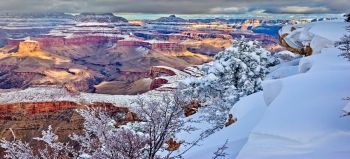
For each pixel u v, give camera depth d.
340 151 6.49
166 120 6.41
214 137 10.87
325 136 7.20
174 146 8.66
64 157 5.96
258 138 7.58
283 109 8.77
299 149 6.85
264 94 11.43
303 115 8.31
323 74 11.00
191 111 15.73
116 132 6.11
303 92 9.74
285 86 10.43
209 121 14.50
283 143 7.18
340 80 10.31
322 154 6.45
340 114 8.05
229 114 13.12
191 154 9.52
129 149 6.00
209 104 15.89
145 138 6.28
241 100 13.23
